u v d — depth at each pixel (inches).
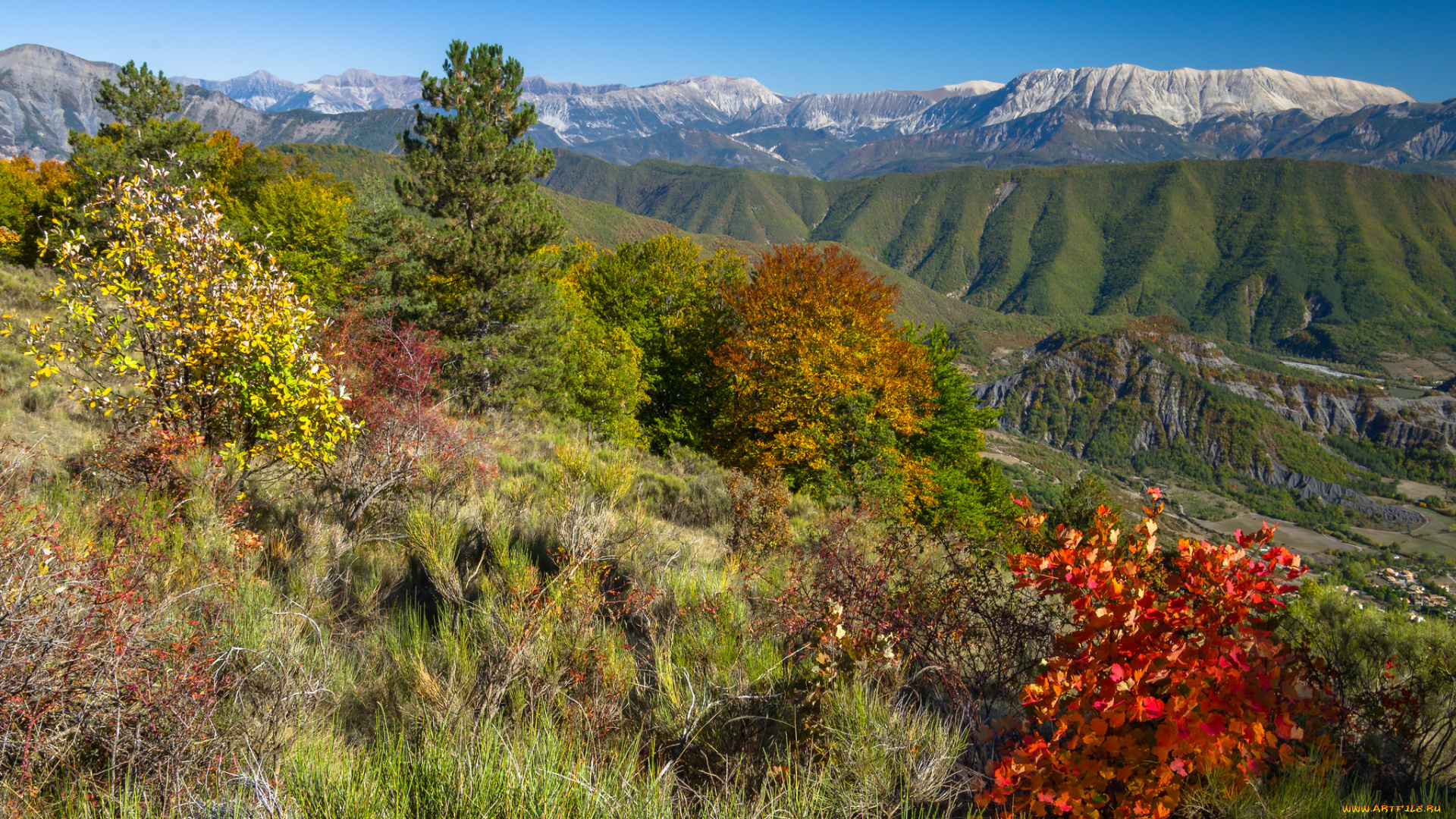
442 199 761.0
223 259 239.0
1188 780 91.0
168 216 226.1
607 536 199.6
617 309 1191.6
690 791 95.2
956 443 1177.4
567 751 93.0
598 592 160.7
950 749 103.7
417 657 120.0
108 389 223.1
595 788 82.2
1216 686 89.0
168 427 220.2
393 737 99.5
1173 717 83.4
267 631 118.1
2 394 322.7
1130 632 89.9
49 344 216.5
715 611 150.6
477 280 768.3
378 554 190.4
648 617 157.4
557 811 77.2
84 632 86.2
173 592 130.6
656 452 984.3
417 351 403.9
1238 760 88.8
